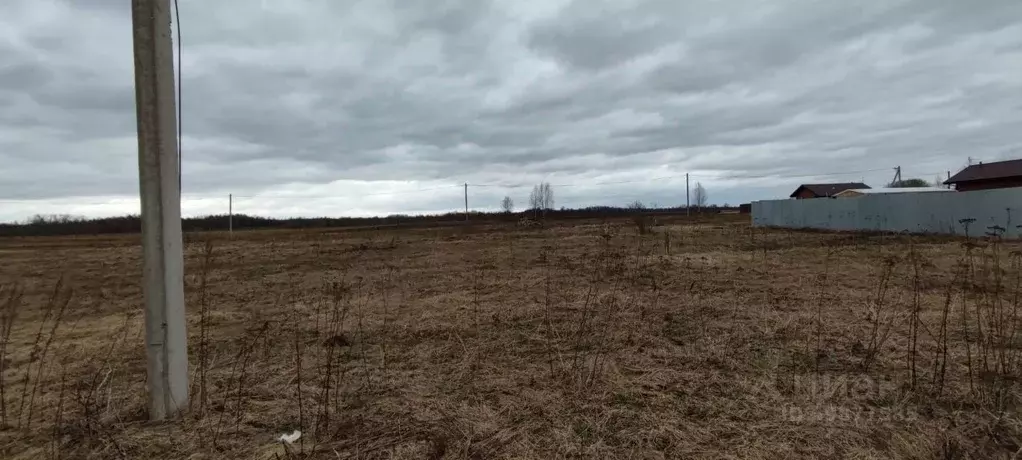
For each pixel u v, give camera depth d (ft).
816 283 26.71
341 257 49.57
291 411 11.00
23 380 13.69
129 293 30.78
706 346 15.38
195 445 9.41
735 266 34.42
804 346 15.17
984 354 13.08
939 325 17.31
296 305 24.52
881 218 74.74
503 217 195.11
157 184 10.11
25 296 30.53
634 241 57.93
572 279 29.81
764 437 9.35
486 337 17.10
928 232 66.44
